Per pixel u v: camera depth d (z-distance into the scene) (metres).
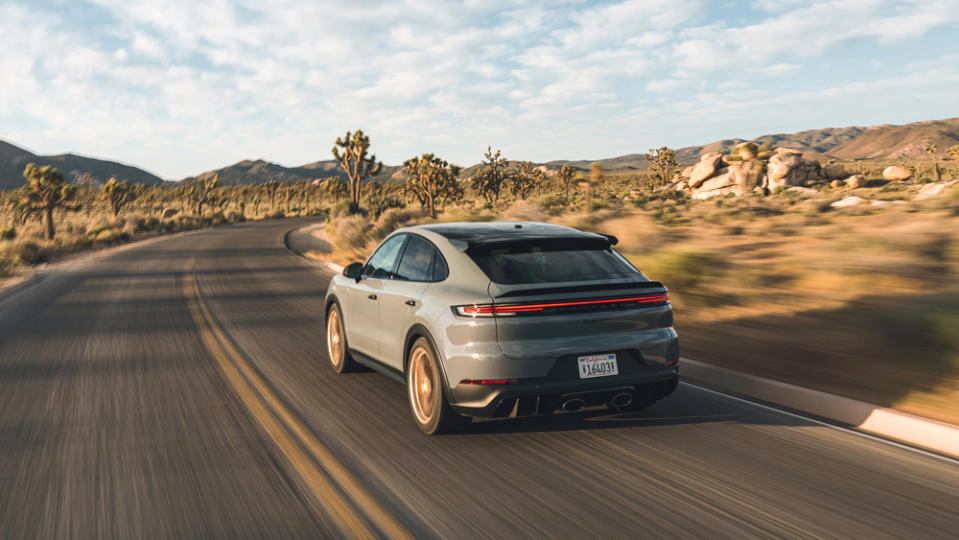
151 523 3.45
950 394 5.53
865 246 11.97
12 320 10.61
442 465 4.26
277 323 10.22
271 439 4.78
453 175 63.41
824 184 56.09
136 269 19.77
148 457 4.42
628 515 3.51
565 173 83.06
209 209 105.19
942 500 3.70
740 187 54.16
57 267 21.41
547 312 4.39
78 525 3.43
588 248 5.16
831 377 6.27
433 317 4.68
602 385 4.51
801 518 3.47
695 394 5.98
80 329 9.69
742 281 10.70
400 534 3.30
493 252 4.83
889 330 7.44
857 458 4.36
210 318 10.70
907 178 61.19
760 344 7.66
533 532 3.32
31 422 5.23
